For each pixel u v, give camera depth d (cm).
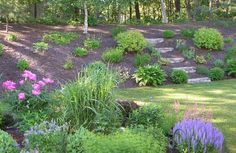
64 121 459
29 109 493
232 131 593
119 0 1352
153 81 955
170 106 740
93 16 1386
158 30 1330
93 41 1106
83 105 466
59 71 962
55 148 383
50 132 399
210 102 798
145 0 1759
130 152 373
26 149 384
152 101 792
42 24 1288
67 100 474
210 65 1136
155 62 1087
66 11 1360
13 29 1162
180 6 2023
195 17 1648
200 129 444
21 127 467
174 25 1423
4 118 497
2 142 382
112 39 1173
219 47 1221
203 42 1202
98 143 375
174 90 915
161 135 449
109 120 462
